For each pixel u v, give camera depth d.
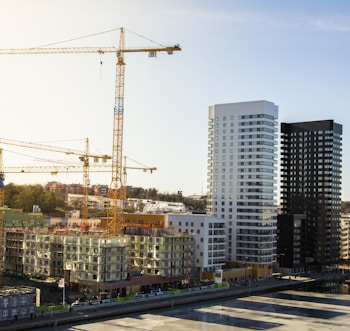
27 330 177.75
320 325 199.50
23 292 188.38
